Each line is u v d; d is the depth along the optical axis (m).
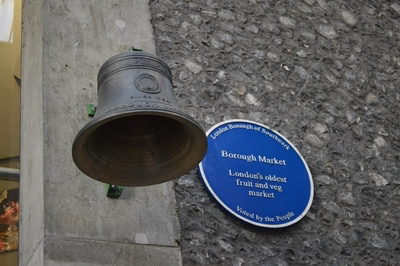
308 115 3.44
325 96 3.54
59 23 3.14
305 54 3.63
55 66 3.02
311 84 3.55
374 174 3.40
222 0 3.62
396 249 3.23
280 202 3.10
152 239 2.80
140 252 2.75
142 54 2.38
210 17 3.54
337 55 3.72
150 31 3.31
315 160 3.33
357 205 3.28
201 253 2.89
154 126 2.44
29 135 2.97
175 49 3.36
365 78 3.71
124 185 2.38
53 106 2.93
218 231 2.96
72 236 2.69
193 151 2.35
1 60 3.28
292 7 3.78
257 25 3.62
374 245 3.20
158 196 2.90
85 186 2.80
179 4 3.51
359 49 3.80
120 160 2.39
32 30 3.21
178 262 2.80
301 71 3.57
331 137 3.43
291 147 3.27
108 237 2.74
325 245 3.11
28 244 2.76
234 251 2.94
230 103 3.31
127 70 2.34
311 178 3.22
